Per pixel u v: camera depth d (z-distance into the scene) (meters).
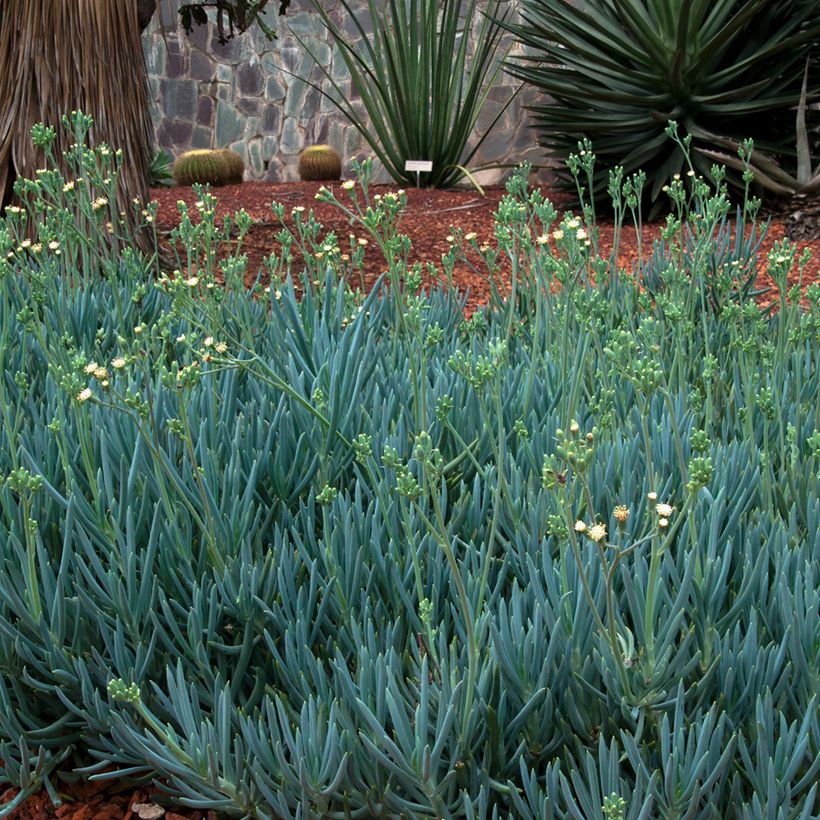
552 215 2.25
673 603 1.61
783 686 1.49
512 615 1.62
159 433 2.10
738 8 8.26
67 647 1.72
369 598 1.73
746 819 1.34
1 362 2.50
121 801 1.77
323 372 2.27
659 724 1.51
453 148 10.45
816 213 6.70
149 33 13.74
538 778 1.57
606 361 2.53
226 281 3.02
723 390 2.59
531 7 8.68
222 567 1.78
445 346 2.85
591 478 1.94
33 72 4.41
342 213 7.93
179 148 13.94
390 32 12.65
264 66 13.62
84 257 3.28
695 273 2.92
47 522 1.94
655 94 8.20
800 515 1.98
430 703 1.50
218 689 1.59
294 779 1.46
